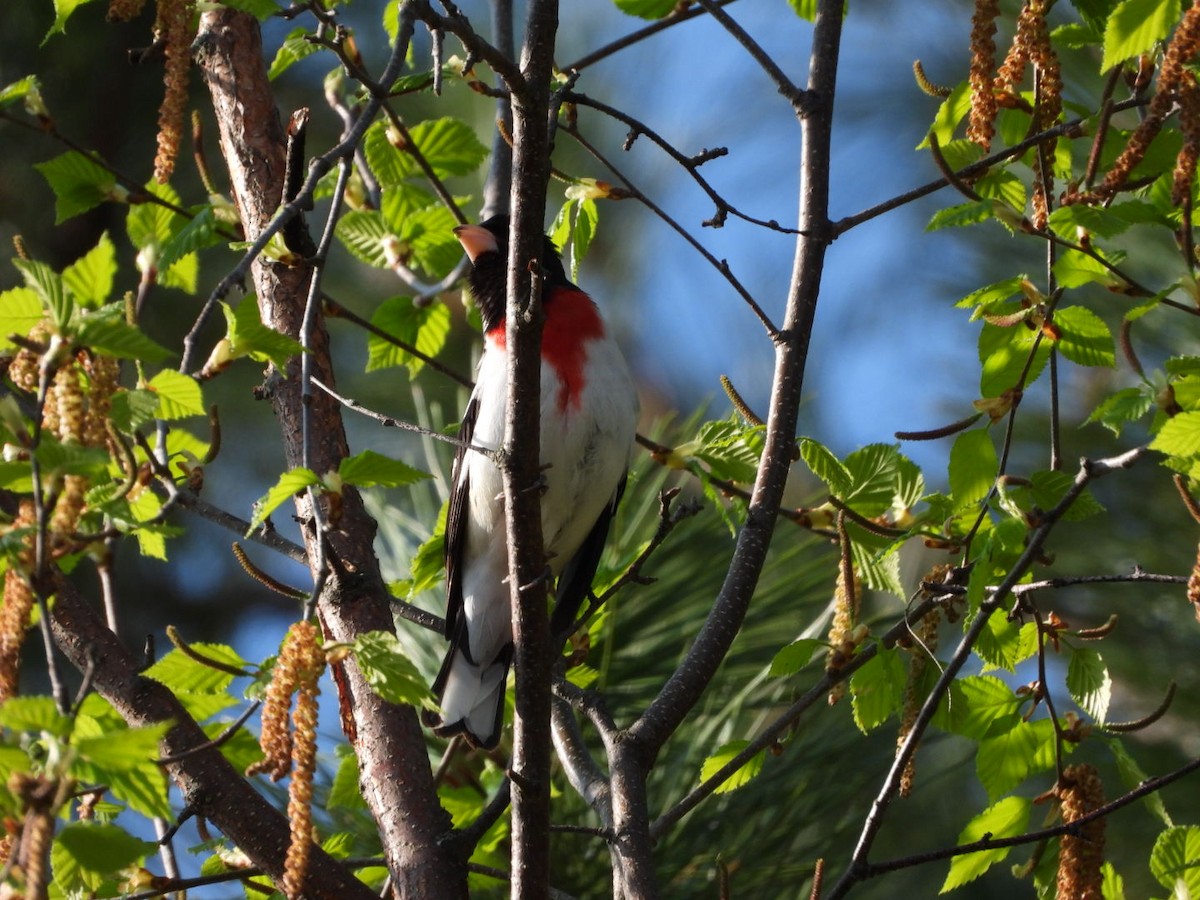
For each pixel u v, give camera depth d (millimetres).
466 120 8703
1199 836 4602
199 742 4707
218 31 6020
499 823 5793
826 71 5664
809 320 5430
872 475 5316
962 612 5902
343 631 5168
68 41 8734
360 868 5641
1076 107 5316
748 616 6340
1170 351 6598
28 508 3584
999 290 5031
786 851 5996
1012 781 5066
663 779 6008
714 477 5543
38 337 3611
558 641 5254
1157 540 6711
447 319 6699
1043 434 6977
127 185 5453
